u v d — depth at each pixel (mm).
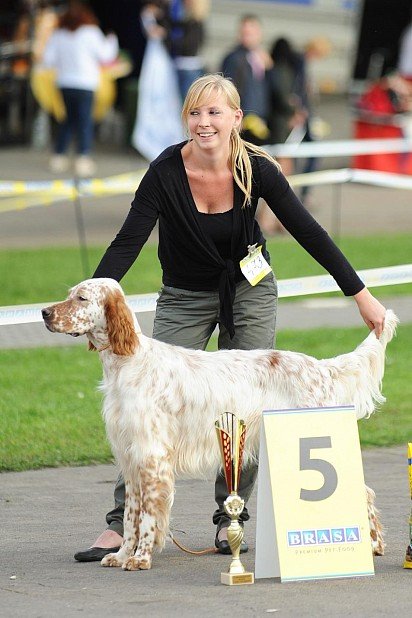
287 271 23328
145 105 29984
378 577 9398
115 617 8398
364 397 10195
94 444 14047
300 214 10320
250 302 10453
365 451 14195
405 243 26516
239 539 9312
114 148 38062
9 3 38344
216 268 10305
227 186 10102
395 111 34531
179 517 11516
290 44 27109
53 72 33250
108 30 39438
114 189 23562
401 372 17875
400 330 20453
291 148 27172
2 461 13414
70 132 33062
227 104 9938
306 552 9312
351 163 35281
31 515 11539
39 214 29688
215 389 9742
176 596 8922
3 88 37219
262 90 26062
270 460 9375
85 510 11742
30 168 33500
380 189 34875
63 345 19172
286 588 9109
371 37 43188
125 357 9641
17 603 8758
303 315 21516
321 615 8414
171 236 10273
